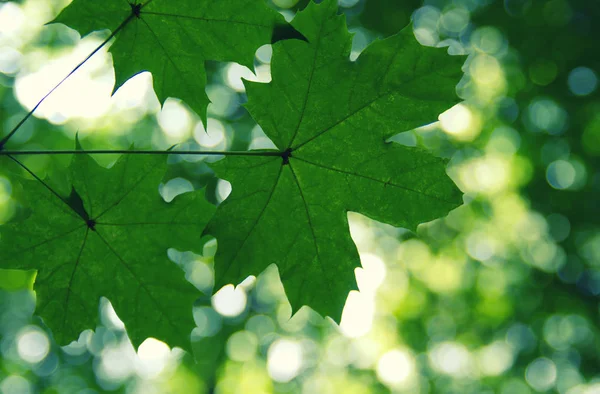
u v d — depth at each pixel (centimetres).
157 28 205
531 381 1147
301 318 1254
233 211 208
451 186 207
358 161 209
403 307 1159
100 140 925
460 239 1112
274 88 199
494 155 1084
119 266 228
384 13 923
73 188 216
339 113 202
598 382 1112
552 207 1054
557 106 1032
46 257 223
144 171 217
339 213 215
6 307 1088
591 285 1071
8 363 1117
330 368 1287
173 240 226
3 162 814
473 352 1177
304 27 191
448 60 191
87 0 199
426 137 1072
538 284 1099
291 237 214
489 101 1063
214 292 206
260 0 191
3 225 217
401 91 196
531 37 991
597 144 1029
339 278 217
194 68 212
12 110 861
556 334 1121
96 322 232
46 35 881
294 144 207
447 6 1020
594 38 966
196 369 1203
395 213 213
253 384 1273
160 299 229
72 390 1177
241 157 205
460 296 1141
